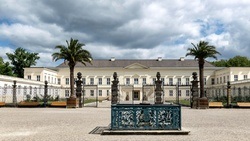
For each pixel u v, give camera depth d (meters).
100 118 23.11
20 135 13.69
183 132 14.02
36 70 83.12
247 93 63.31
